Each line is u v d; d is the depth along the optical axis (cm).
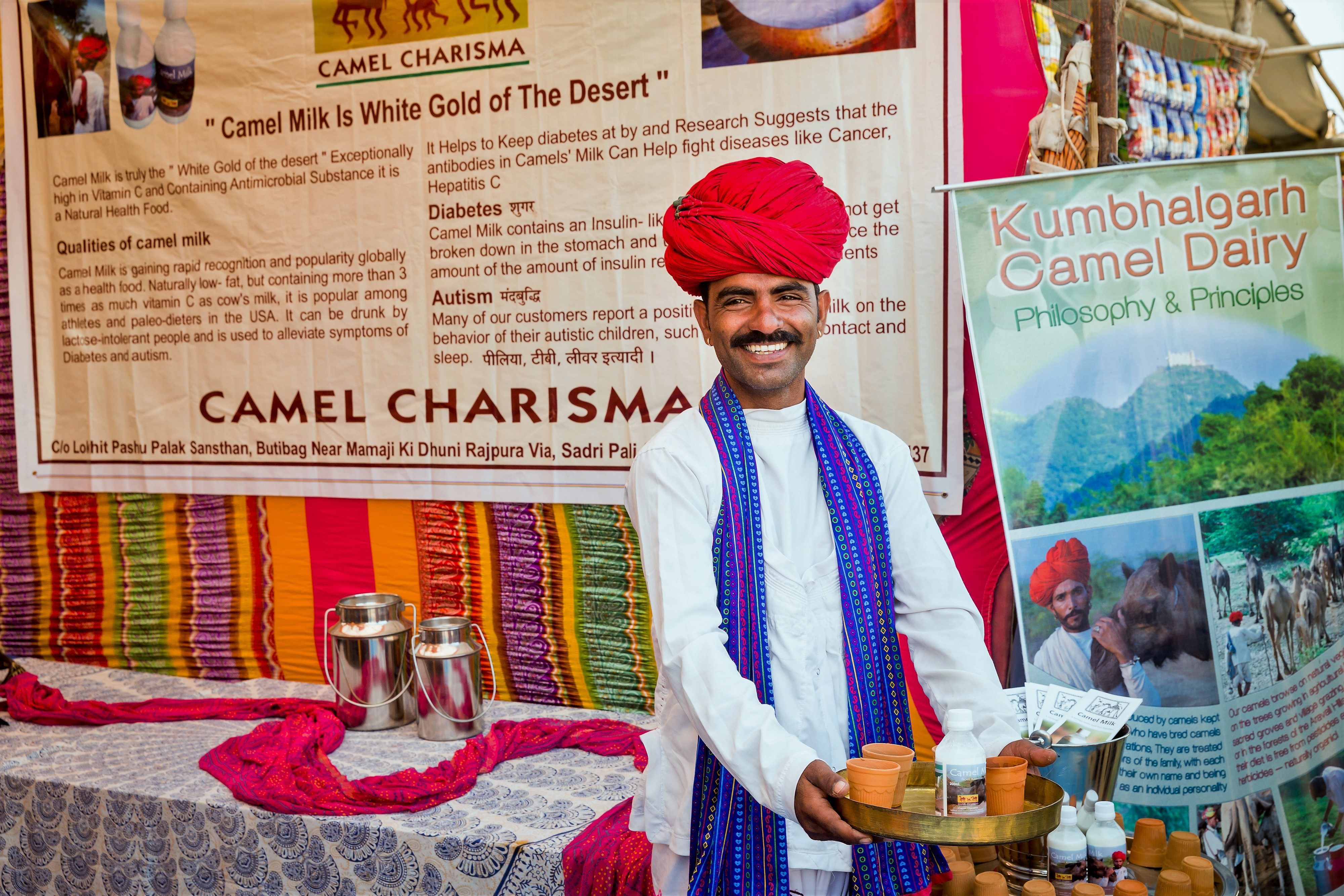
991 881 157
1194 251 211
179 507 333
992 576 254
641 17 267
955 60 245
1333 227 209
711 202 146
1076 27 248
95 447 338
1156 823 171
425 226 292
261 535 325
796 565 148
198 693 319
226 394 320
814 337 151
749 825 142
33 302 339
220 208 313
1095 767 173
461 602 305
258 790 234
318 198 303
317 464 312
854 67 252
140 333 328
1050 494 214
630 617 289
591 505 288
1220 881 159
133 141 321
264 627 329
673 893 155
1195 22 262
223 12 306
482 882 211
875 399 256
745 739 127
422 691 275
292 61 301
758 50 259
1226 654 209
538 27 276
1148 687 210
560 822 220
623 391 279
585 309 280
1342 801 210
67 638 353
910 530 157
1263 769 209
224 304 317
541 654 299
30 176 334
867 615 146
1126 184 212
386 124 294
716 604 144
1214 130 268
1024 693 187
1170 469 210
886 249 253
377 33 292
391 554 311
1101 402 213
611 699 295
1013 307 217
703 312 157
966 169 247
